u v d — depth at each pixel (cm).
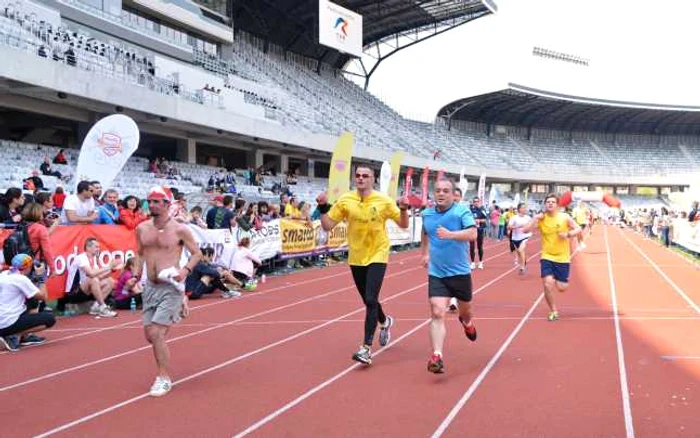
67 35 2234
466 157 6038
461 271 592
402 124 5597
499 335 788
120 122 1119
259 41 4628
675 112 7050
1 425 466
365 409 495
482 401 513
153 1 3081
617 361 646
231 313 976
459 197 868
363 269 652
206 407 504
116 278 1032
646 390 541
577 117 7281
